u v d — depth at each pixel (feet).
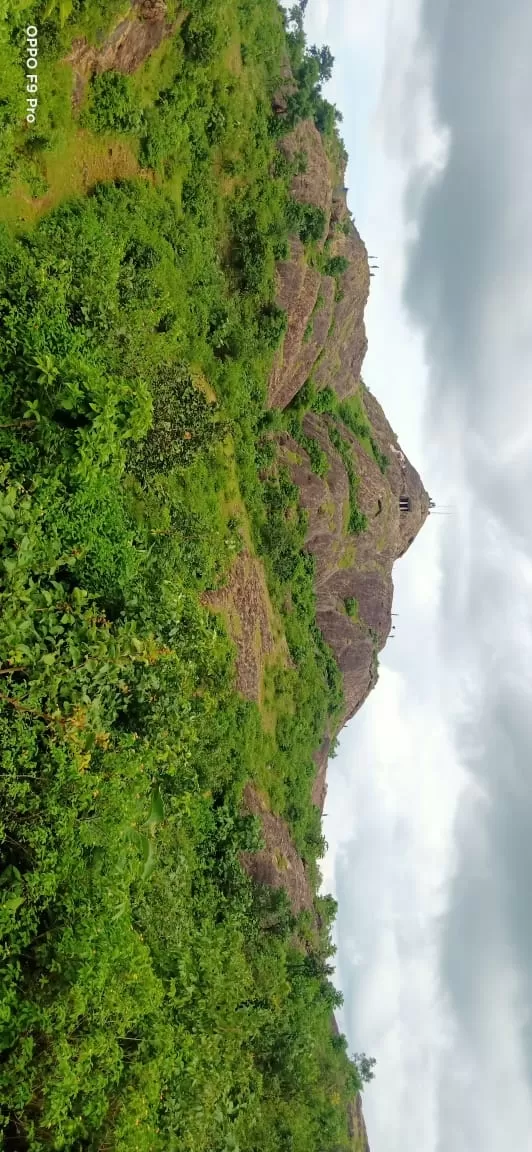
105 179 72.84
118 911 35.96
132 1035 38.96
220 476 96.78
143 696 41.83
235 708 88.89
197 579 82.17
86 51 65.05
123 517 48.55
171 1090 39.91
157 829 52.80
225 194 100.27
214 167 97.25
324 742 140.97
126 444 59.82
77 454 38.81
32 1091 31.40
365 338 167.63
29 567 34.81
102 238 64.75
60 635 36.01
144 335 61.98
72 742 34.65
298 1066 81.20
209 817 78.02
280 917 88.48
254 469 108.17
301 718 121.49
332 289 131.64
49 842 33.81
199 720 70.79
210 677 82.79
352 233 151.84
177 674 48.57
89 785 35.12
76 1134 32.42
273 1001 79.97
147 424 41.96
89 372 39.78
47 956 33.19
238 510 103.35
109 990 34.68
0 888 32.78
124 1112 33.78
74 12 60.49
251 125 102.63
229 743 85.56
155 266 77.36
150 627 41.88
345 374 163.22
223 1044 48.16
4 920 31.37
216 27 85.35
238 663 95.71
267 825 97.81
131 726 42.73
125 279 67.36
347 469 153.28
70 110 65.72
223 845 79.36
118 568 43.01
